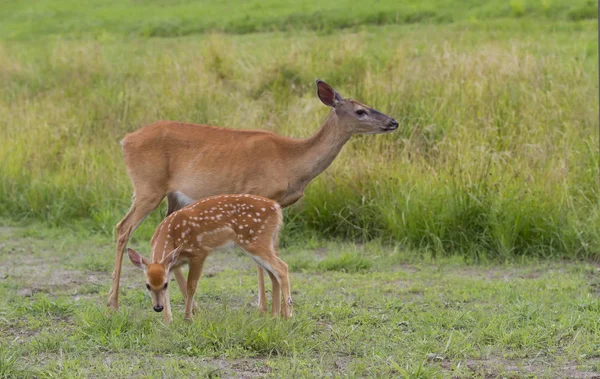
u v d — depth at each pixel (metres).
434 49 21.61
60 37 32.69
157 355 8.68
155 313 10.16
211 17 35.38
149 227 14.87
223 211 9.80
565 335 9.34
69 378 7.85
